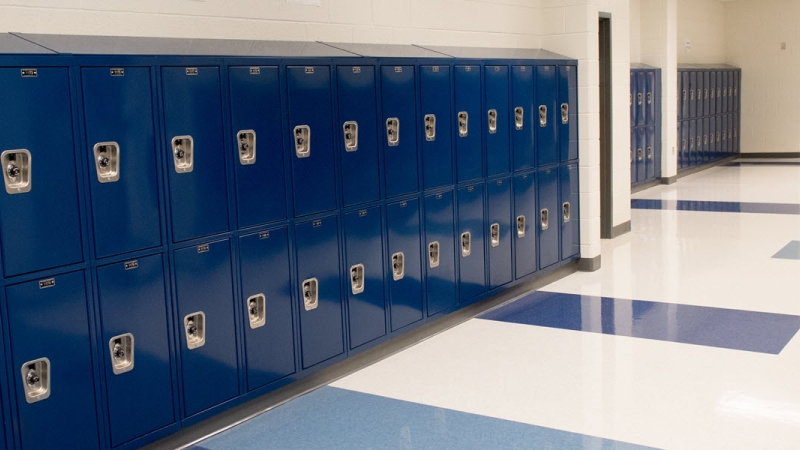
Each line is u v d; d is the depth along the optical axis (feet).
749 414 11.58
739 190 34.76
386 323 14.99
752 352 14.26
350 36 15.61
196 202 11.21
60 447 9.77
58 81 9.49
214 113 11.37
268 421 12.23
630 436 11.03
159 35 12.11
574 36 20.90
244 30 13.48
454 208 16.69
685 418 11.55
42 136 9.36
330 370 13.98
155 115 10.59
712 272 20.51
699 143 42.11
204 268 11.41
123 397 10.46
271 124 12.29
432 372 14.12
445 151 16.26
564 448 10.77
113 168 10.18
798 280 19.20
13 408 9.27
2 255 9.05
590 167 21.20
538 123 19.42
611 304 18.06
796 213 28.22
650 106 36.11
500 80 17.87
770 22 46.21
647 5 36.42
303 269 13.07
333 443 11.30
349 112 13.76
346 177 13.80
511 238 18.72
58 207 9.57
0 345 9.09
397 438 11.37
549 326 16.63
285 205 12.64
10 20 10.21
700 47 44.65
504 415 12.00
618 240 25.62
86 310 9.96
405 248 15.34
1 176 9.01
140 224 10.51
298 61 12.69
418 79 15.37
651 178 37.09
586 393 12.73
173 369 11.09
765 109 47.11
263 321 12.39
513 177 18.60
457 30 18.58
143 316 10.64
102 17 11.32
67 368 9.79
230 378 11.93
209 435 11.78
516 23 20.58
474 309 17.88
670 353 14.44
